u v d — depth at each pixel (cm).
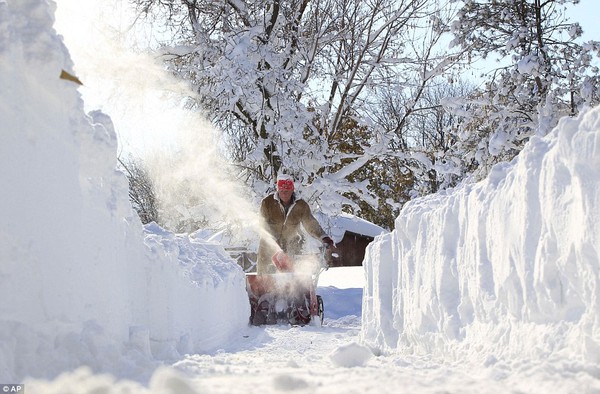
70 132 515
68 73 502
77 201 520
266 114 2152
